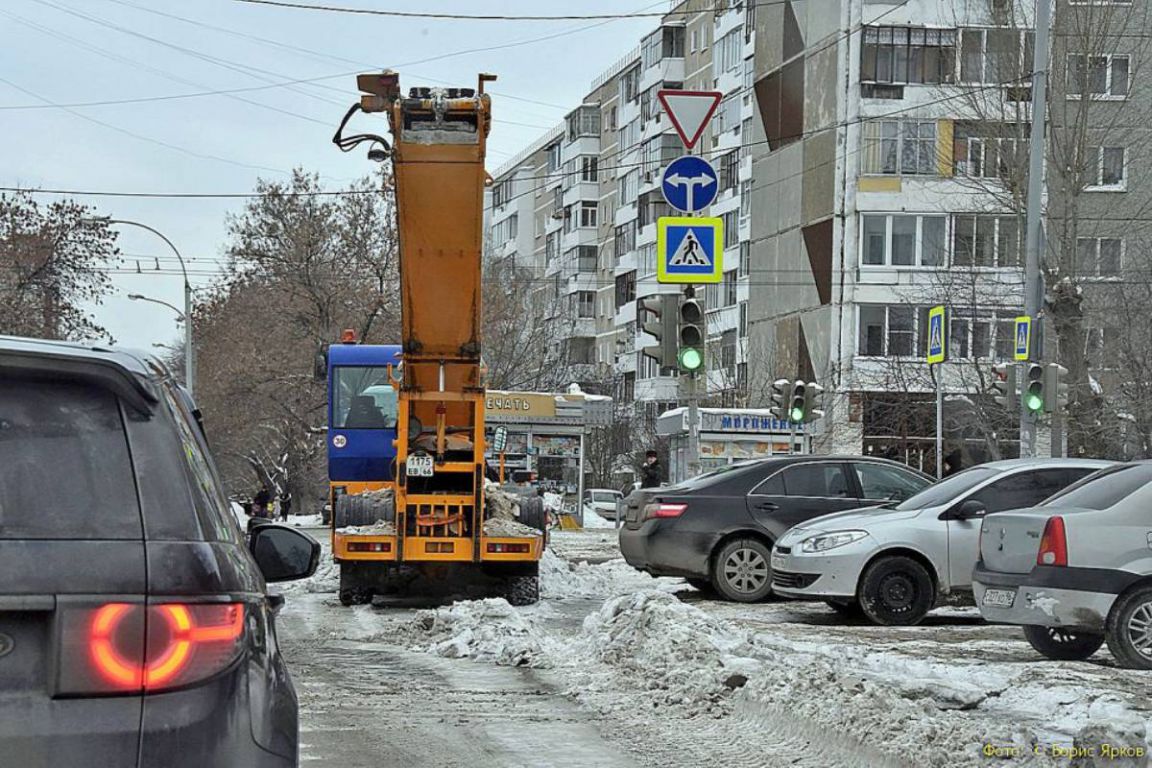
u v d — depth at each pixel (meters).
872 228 84.56
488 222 180.25
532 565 27.94
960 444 75.00
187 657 5.12
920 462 77.38
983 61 81.38
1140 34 68.50
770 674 15.21
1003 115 60.38
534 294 123.69
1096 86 67.81
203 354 97.69
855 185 84.56
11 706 4.86
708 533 28.28
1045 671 17.59
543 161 163.38
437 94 27.08
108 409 5.39
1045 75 43.97
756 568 28.34
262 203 90.50
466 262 27.11
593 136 144.12
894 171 84.31
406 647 21.03
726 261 108.25
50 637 4.93
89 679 4.94
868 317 84.62
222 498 6.02
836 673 15.10
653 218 123.25
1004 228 73.19
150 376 5.58
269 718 5.44
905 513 24.61
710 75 117.31
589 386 132.38
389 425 33.88
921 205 84.00
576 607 28.47
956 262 75.62
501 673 18.05
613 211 139.38
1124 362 55.28
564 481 70.88
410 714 14.77
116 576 5.07
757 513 28.34
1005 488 24.70
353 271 90.06
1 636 4.89
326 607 28.08
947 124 83.56
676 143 121.50
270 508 73.31
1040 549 18.23
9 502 5.06
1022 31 59.59
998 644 21.31
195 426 6.39
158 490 5.33
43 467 5.17
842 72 85.25
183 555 5.23
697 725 14.17
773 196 94.62
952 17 83.62
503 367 100.00
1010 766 11.49
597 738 13.45
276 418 92.81
